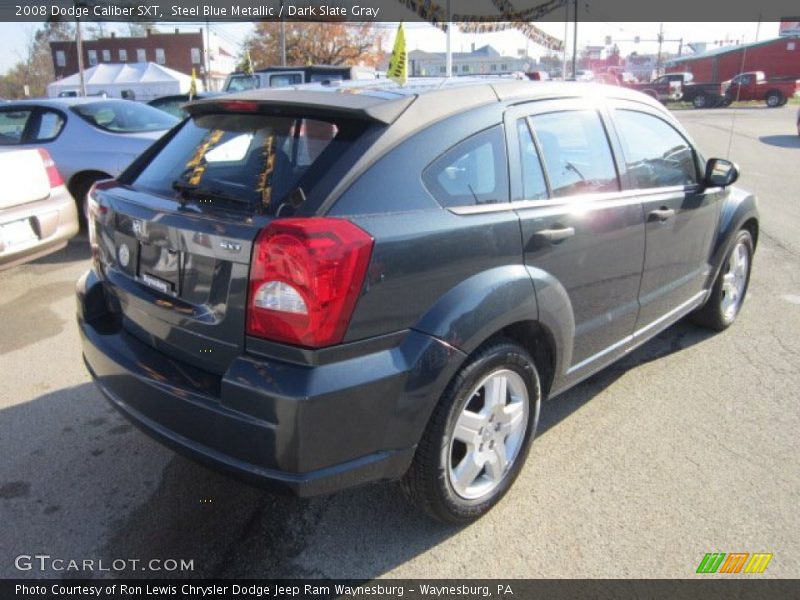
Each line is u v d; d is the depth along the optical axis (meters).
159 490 3.04
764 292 5.74
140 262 2.70
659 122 3.89
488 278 2.57
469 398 2.59
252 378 2.21
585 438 3.46
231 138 2.73
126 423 3.61
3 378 4.14
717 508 2.91
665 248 3.73
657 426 3.58
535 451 3.35
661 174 3.77
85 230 7.49
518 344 2.77
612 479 3.12
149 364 2.58
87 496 2.99
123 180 3.13
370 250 2.21
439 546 2.69
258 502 2.97
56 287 5.91
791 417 3.67
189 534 2.76
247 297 2.25
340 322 2.18
